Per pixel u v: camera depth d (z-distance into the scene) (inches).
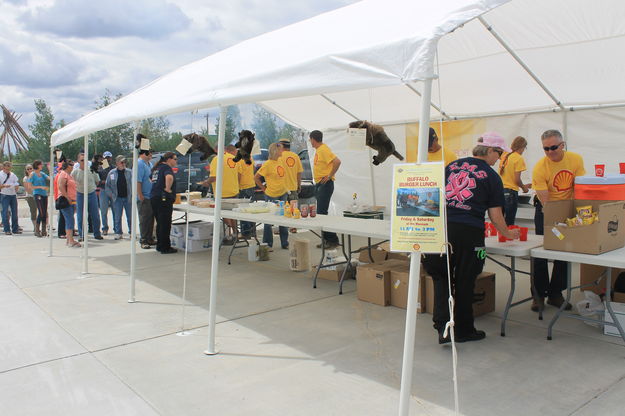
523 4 175.6
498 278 244.7
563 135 275.1
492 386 131.0
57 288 249.8
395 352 155.9
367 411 119.6
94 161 419.8
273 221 244.4
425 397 125.8
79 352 163.3
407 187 101.0
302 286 241.6
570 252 149.9
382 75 100.3
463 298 157.2
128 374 145.3
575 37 197.8
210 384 137.3
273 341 169.3
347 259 236.2
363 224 224.4
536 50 214.1
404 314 193.3
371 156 378.6
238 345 166.6
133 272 220.8
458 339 160.2
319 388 132.8
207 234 340.5
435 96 286.2
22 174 936.9
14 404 128.6
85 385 138.9
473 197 151.4
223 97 145.1
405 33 101.1
